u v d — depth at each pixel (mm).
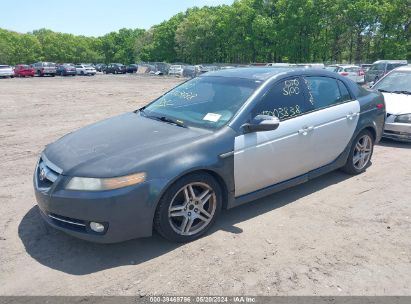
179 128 3938
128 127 4055
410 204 4547
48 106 14812
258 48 50688
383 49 43469
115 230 3225
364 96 5449
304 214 4266
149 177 3268
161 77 50156
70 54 108312
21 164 6355
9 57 97562
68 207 3227
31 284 3051
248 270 3205
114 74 62688
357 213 4297
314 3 44406
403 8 41375
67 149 3691
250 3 52500
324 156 4809
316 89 4777
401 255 3441
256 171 4020
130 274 3166
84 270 3232
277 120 3797
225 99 4211
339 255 3438
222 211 4348
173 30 79812
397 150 7047
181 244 3629
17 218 4215
